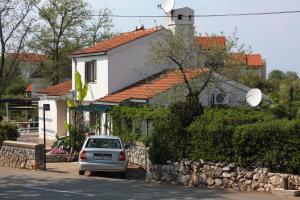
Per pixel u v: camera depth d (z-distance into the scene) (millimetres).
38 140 38812
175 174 18281
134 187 16828
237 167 16594
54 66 56438
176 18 33406
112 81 33000
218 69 28781
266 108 22094
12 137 27484
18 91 70500
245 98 29422
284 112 18312
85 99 35406
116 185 17250
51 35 55969
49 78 57344
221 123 17188
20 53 44156
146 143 22906
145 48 33875
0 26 40750
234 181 16609
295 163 15289
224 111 20047
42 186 16609
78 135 28328
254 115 18328
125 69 33344
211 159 17266
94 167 20078
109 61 32906
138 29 39000
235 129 16594
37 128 47125
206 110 19594
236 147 16516
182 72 26969
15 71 44750
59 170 22656
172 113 18875
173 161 18453
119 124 26906
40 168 22578
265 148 15977
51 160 26734
